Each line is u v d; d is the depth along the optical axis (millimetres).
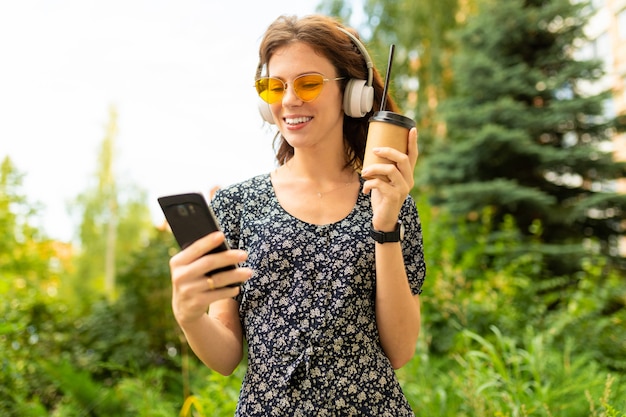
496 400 2988
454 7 11867
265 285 1493
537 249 7250
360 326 1481
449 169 9484
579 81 9562
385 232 1420
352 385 1441
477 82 9555
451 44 11758
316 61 1554
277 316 1477
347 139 1767
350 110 1611
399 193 1384
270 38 1564
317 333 1449
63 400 4480
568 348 3707
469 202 8664
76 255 26016
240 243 1571
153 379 4875
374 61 1835
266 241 1515
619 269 8539
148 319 5457
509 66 9734
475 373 3117
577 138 9469
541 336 3607
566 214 8727
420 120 11609
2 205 7379
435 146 9930
